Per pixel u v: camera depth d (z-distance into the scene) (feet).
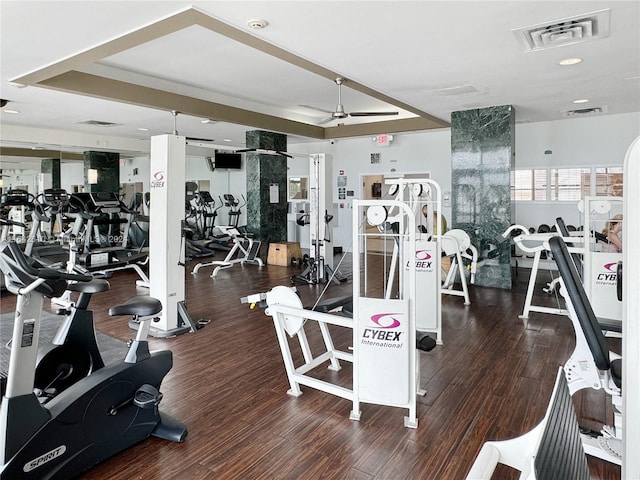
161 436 8.62
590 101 21.36
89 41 12.51
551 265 26.35
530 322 16.47
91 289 8.86
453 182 23.79
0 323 15.94
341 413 9.66
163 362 8.80
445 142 31.86
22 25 11.40
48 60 14.17
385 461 7.89
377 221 9.05
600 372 7.79
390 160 34.40
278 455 8.09
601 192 26.30
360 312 9.18
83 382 7.66
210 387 10.96
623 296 2.42
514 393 10.57
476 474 3.58
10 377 6.55
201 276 25.77
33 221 26.50
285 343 10.72
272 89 23.85
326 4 10.44
